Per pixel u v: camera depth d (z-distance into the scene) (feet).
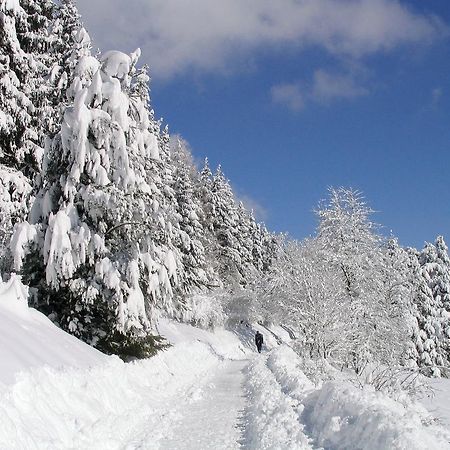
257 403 39.42
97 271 45.16
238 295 150.61
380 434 21.68
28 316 36.35
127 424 30.50
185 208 120.37
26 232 43.60
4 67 53.57
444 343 141.59
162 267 50.85
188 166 151.33
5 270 45.39
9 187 54.49
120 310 44.68
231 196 173.27
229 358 101.76
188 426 31.99
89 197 45.50
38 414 23.36
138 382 42.80
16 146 57.11
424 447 19.44
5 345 26.78
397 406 30.60
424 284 143.95
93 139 46.91
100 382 33.78
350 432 24.73
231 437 29.07
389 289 88.22
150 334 52.54
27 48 60.34
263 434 28.09
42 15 63.21
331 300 75.77
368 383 52.26
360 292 84.64
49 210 46.44
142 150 51.72
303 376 48.98
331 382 34.14
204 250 130.11
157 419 33.76
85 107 45.68
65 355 33.58
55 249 43.01
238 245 156.97
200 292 124.16
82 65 49.24
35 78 58.70
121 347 48.06
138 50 52.44
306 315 76.54
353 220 92.48
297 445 25.26
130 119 51.19
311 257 90.94
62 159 46.57
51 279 43.11
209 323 126.82
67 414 26.05
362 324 77.92
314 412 31.63
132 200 46.98
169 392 46.37
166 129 125.39
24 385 23.84
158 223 49.62
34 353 29.22
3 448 18.53
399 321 85.71
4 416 20.24
